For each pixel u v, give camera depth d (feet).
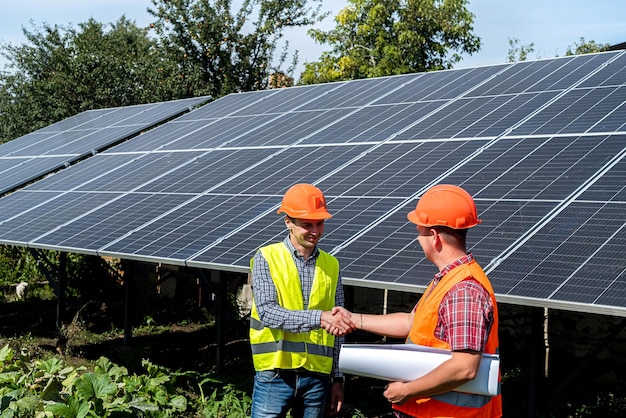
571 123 30.14
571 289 19.42
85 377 26.48
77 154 50.16
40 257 45.47
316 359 18.78
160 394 30.35
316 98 46.19
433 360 13.76
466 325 13.03
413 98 40.01
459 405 13.65
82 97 85.66
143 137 50.03
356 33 96.84
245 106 50.08
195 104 56.08
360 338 41.34
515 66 40.70
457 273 13.69
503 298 19.85
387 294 43.86
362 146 34.37
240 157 38.22
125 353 41.27
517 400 32.48
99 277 60.13
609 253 20.66
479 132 31.96
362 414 29.71
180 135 47.11
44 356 40.50
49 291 60.08
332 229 26.71
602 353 36.14
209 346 43.86
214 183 35.37
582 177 25.38
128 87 86.33
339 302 19.60
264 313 17.94
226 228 29.53
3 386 29.25
